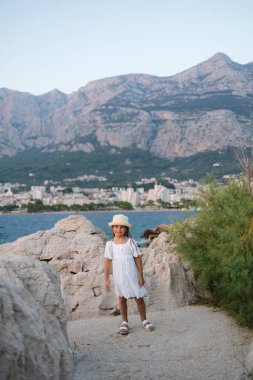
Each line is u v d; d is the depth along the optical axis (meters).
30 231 43.19
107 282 4.28
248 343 3.71
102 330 4.22
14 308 2.55
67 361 2.77
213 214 5.23
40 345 2.56
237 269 4.27
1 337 2.36
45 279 3.31
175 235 5.41
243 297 4.43
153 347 3.68
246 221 4.70
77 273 5.14
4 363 2.32
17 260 3.41
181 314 4.72
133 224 48.97
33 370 2.48
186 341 3.81
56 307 3.26
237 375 3.04
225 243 4.75
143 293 4.24
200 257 5.04
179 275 5.30
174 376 3.07
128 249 4.22
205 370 3.15
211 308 4.98
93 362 3.37
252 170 5.61
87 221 6.34
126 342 3.84
